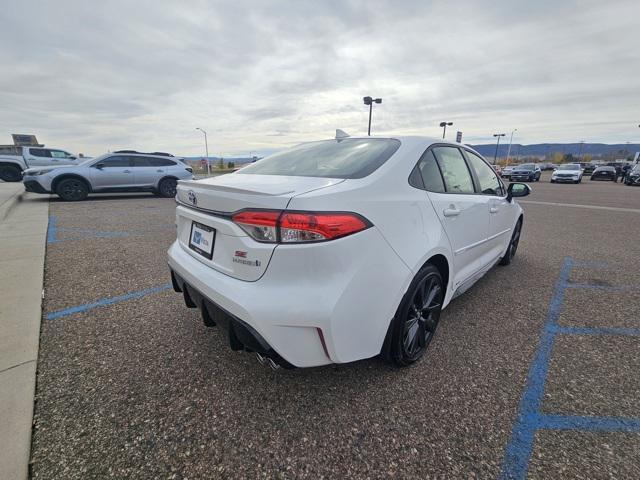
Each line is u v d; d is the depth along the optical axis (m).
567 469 1.55
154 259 4.56
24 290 3.44
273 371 2.23
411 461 1.60
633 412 1.89
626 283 3.87
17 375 2.15
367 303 1.80
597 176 30.55
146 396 2.00
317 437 1.73
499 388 2.09
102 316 2.95
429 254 2.17
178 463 1.59
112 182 11.04
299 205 1.63
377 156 2.24
